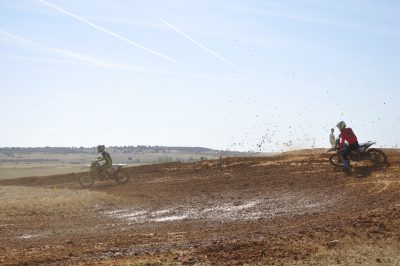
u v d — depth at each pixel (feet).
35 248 37.40
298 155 87.51
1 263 32.04
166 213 54.80
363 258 30.27
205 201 61.21
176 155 596.29
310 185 63.77
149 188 75.10
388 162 69.05
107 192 72.59
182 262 30.86
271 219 47.47
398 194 51.75
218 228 44.29
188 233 42.04
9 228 46.78
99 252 34.81
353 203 51.08
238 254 32.30
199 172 85.15
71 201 59.36
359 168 68.74
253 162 85.15
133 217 52.95
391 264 28.91
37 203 57.26
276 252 32.45
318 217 45.85
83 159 562.66
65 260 32.86
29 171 204.23
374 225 38.01
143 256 33.01
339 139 71.51
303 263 29.81
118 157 555.28
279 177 71.41
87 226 47.80
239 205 56.90
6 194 67.15
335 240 34.24
